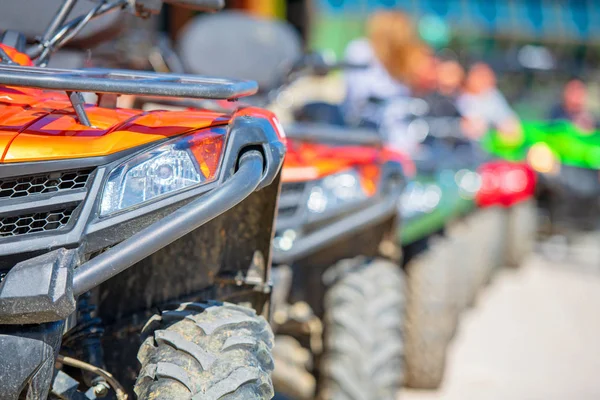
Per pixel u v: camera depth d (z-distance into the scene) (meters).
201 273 3.22
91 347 2.97
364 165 4.48
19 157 2.51
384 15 8.04
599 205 12.47
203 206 2.55
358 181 4.41
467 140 9.52
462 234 7.85
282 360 4.83
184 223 2.52
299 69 5.77
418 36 8.21
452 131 8.84
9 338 2.43
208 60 5.81
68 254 2.44
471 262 8.91
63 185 2.58
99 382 2.88
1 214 2.47
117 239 2.54
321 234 4.23
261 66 5.80
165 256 3.21
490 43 22.05
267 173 2.73
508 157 12.60
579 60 23.53
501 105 12.95
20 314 2.37
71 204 2.53
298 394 4.80
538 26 22.45
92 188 2.53
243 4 12.58
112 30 4.29
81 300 3.00
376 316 4.47
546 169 12.40
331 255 4.69
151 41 5.94
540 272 11.86
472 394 6.59
